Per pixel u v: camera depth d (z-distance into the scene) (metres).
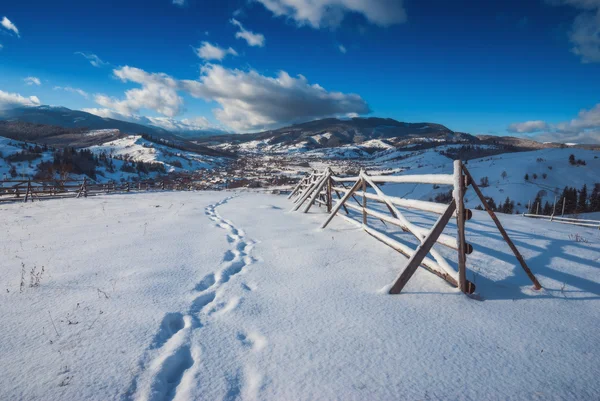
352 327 2.61
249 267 4.21
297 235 6.16
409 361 2.16
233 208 11.21
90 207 11.48
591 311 2.97
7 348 2.26
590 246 5.69
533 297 3.27
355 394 1.84
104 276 3.81
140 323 2.65
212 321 2.72
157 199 15.27
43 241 5.71
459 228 3.22
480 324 2.69
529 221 10.10
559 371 2.08
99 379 1.95
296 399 1.80
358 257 4.59
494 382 1.96
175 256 4.72
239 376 2.00
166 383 1.99
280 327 2.61
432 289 3.41
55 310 2.88
